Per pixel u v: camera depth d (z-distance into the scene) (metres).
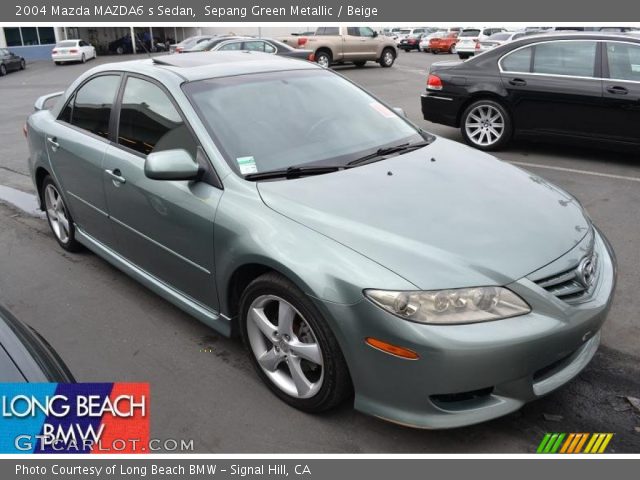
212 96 3.39
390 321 2.34
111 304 4.02
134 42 41.12
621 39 6.79
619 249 4.57
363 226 2.61
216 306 3.19
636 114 6.67
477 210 2.80
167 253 3.41
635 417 2.77
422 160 3.38
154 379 3.18
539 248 2.60
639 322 3.55
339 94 3.83
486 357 2.31
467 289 2.36
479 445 2.64
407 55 31.22
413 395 2.40
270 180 3.02
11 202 6.43
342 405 2.92
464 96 7.85
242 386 3.10
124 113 3.76
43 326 3.78
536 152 7.71
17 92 19.02
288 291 2.64
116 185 3.68
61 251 4.98
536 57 7.34
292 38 21.55
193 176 3.03
